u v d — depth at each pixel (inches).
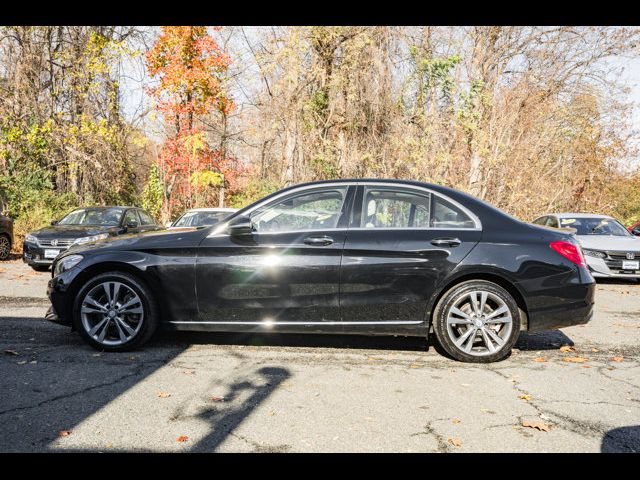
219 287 192.9
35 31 846.5
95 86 859.4
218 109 888.9
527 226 195.3
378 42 804.0
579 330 249.3
